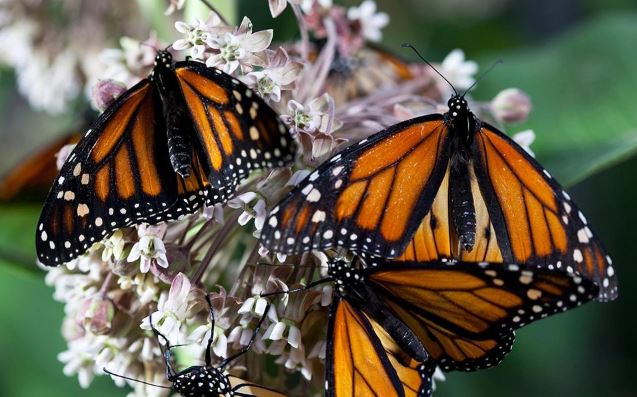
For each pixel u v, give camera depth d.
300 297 0.62
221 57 0.62
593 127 0.71
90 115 0.72
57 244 0.61
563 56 0.74
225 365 0.63
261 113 0.60
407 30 0.93
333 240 0.60
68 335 0.66
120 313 0.64
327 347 0.62
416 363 0.63
